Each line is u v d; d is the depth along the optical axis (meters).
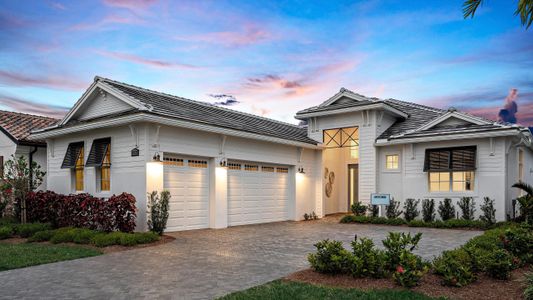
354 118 19.33
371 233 13.55
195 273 7.38
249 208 16.42
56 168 16.05
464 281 6.14
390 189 18.42
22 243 11.25
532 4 5.15
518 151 17.77
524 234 8.23
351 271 6.73
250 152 16.23
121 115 12.55
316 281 6.60
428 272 6.86
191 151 13.76
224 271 7.54
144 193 12.27
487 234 10.08
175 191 13.41
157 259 8.71
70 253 9.25
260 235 12.84
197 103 17.53
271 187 17.67
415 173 17.53
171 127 13.13
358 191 20.67
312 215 19.30
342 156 22.62
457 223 15.04
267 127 18.61
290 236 12.64
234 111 19.36
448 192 16.70
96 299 5.80
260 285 6.38
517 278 6.65
